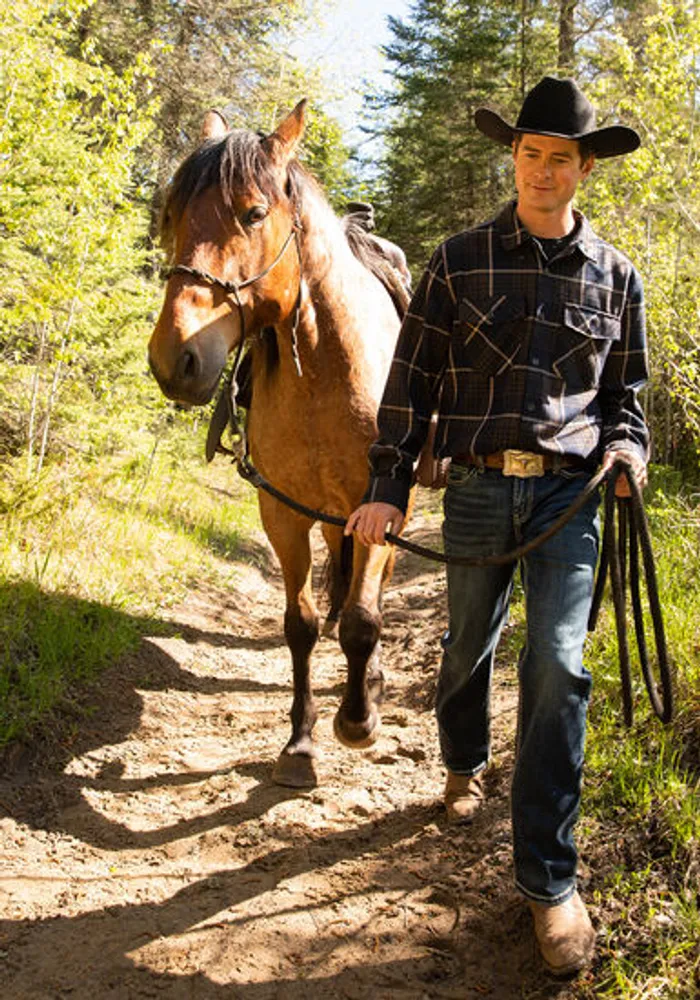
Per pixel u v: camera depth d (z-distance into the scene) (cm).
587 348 238
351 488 333
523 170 232
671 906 237
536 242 234
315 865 289
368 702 326
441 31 1920
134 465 838
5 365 641
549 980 228
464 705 288
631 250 654
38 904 269
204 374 270
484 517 245
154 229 1045
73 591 485
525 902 253
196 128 1314
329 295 318
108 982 237
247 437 357
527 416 236
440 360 254
